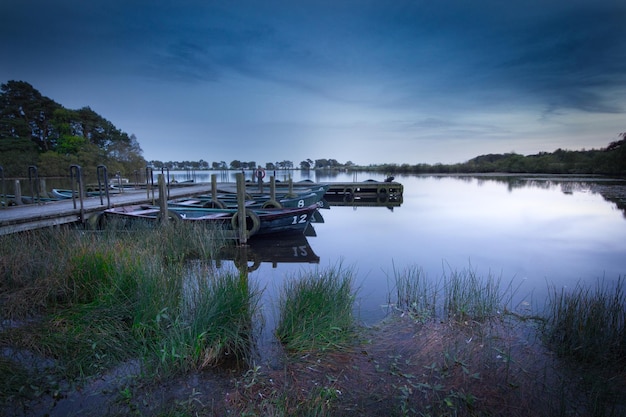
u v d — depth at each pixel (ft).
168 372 10.43
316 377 10.53
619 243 32.37
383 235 36.99
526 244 32.32
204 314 12.64
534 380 10.50
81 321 12.87
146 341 11.84
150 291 14.10
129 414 8.59
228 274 15.30
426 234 37.29
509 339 13.16
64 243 19.79
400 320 14.89
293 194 54.54
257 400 9.33
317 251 30.32
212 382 10.25
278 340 12.87
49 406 8.78
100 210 34.06
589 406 9.32
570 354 12.03
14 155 132.46
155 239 25.90
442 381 10.32
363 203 70.69
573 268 24.62
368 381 10.32
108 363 10.77
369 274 23.04
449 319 14.92
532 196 72.13
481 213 51.70
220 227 31.19
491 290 18.48
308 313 13.34
